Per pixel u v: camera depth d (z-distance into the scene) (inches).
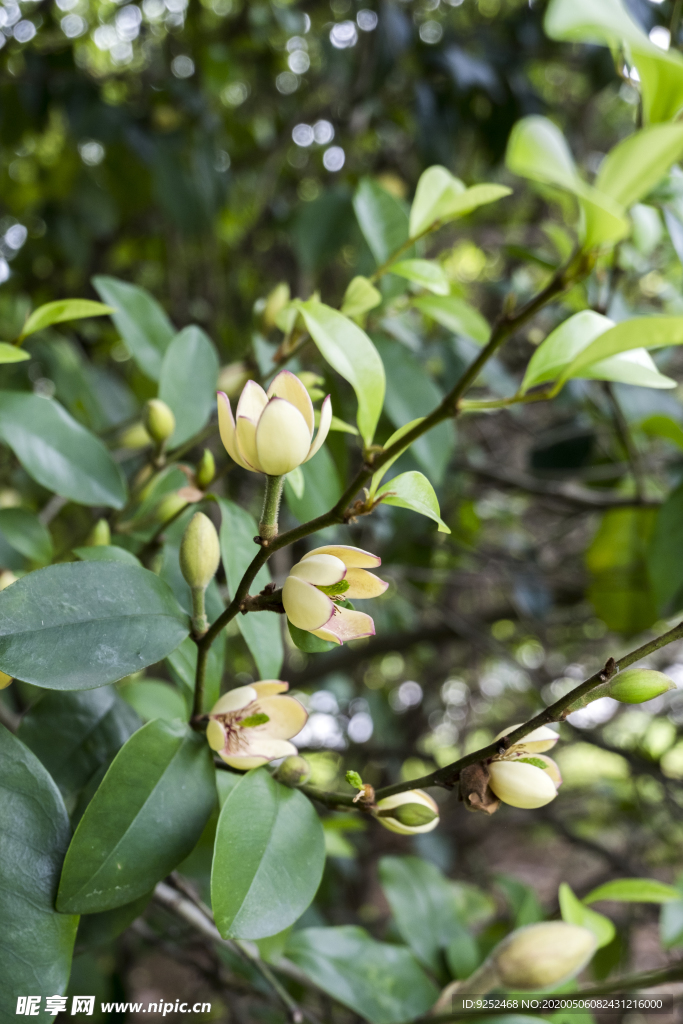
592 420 27.0
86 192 35.9
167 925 22.3
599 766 54.2
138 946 29.5
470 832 49.1
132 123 30.9
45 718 13.4
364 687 51.8
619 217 9.0
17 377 25.9
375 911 47.3
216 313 34.5
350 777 11.8
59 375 25.6
